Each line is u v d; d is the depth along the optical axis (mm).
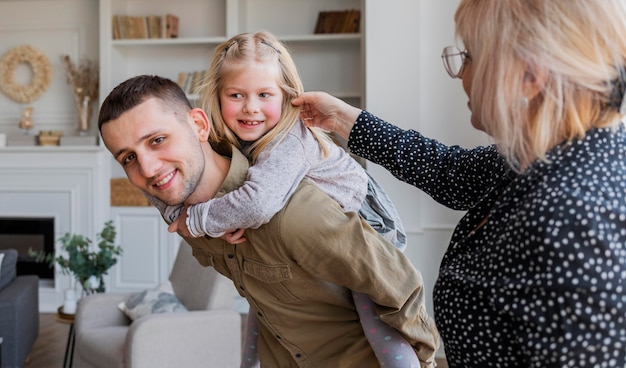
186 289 3625
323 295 1233
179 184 1095
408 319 1195
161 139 1062
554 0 827
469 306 925
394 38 4250
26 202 5812
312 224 1117
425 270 4254
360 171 1352
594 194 808
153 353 3000
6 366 3760
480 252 932
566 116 855
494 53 859
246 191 1103
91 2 6133
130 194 5820
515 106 849
